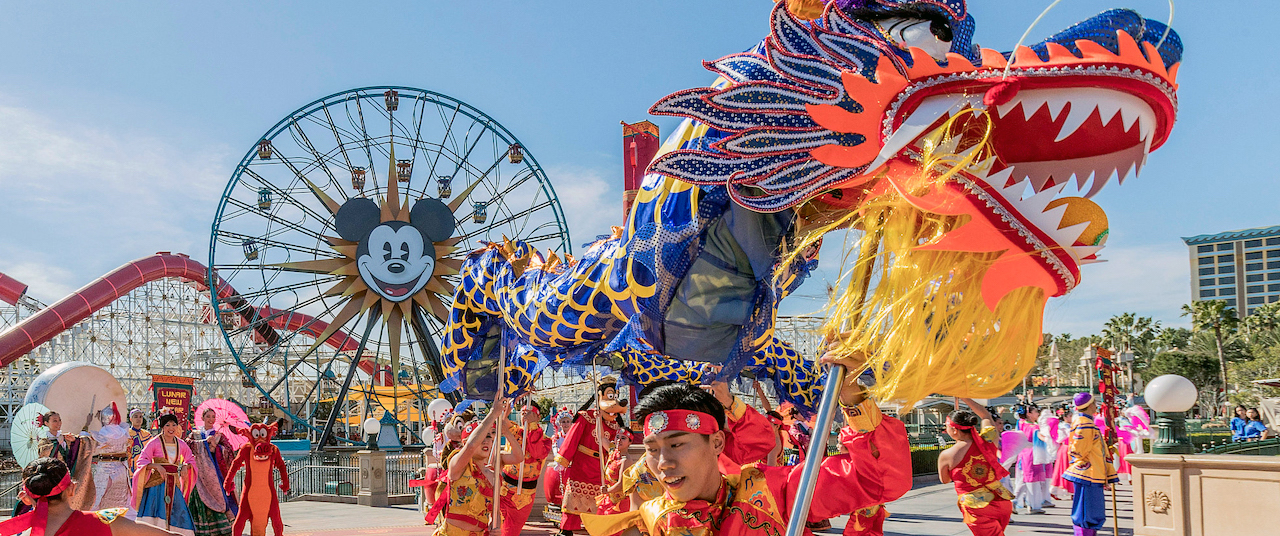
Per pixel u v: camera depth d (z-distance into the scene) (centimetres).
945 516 1211
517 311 524
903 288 269
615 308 418
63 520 448
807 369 858
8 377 4675
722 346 354
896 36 286
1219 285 13825
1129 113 233
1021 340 265
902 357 266
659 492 317
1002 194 243
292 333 3462
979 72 245
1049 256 245
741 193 308
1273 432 2564
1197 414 7631
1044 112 248
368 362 4747
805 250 349
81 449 955
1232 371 7225
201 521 987
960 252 265
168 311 5169
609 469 722
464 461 671
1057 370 4081
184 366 4988
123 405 1455
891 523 1143
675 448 270
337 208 3428
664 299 343
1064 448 1312
